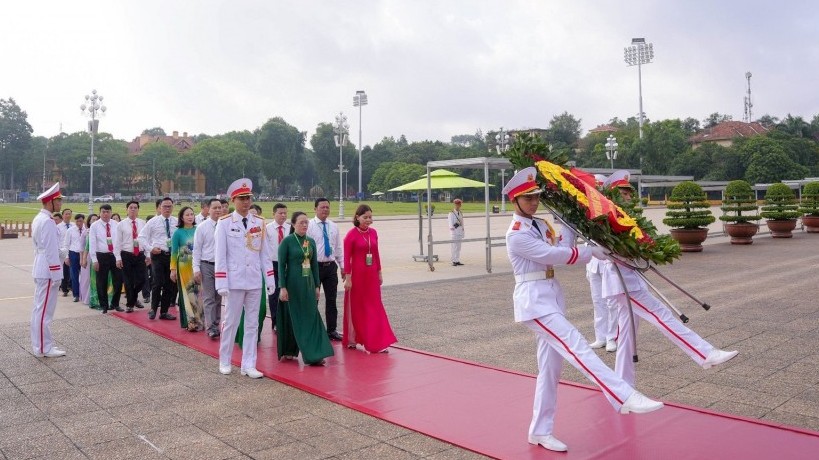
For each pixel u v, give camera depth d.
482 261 18.92
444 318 9.88
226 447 4.73
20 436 5.02
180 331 9.29
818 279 13.28
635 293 5.61
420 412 5.43
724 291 11.82
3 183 120.62
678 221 19.50
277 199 119.69
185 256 9.27
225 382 6.60
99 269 11.11
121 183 114.69
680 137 78.75
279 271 7.35
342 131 50.50
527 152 5.18
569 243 5.01
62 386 6.45
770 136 75.94
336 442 4.79
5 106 114.62
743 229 21.97
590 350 4.40
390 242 26.45
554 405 4.62
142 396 6.09
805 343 7.64
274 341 8.75
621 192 6.23
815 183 27.88
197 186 118.19
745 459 4.23
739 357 7.05
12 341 8.68
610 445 4.55
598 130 92.38
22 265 19.50
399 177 96.19
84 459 4.54
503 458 4.36
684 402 5.54
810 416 5.11
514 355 7.45
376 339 7.75
